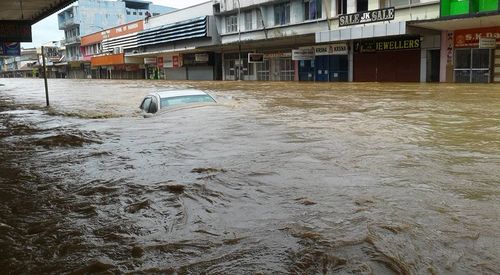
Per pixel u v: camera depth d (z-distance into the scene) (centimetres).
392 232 274
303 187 378
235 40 4188
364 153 516
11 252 266
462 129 691
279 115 925
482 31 2316
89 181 425
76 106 1543
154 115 952
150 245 268
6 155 584
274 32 3672
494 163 455
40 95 2348
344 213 310
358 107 1099
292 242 264
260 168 449
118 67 6769
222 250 257
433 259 238
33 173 470
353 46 3033
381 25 2550
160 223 305
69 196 378
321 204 331
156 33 5281
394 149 538
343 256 243
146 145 605
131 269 238
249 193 365
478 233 271
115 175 444
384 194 353
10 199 377
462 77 2441
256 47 3997
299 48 3431
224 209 328
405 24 2391
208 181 404
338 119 848
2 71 14012
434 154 504
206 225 297
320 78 3353
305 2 3347
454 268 228
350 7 2911
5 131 852
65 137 720
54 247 272
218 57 4588
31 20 2911
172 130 729
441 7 2305
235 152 536
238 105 1116
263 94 1777
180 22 4766
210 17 4353
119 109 1396
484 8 2177
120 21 8450
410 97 1395
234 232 283
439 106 1068
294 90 2034
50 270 242
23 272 240
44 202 364
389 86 2155
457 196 345
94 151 583
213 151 547
